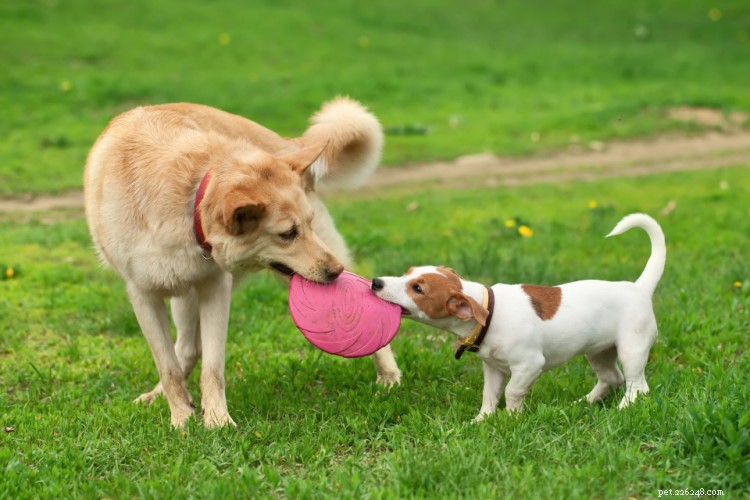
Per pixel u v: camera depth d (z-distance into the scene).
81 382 6.12
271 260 4.93
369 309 5.04
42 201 12.29
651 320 5.10
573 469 4.18
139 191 4.93
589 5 30.70
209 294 5.25
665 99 19.41
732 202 11.52
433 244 9.60
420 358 6.14
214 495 4.04
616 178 13.86
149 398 5.74
